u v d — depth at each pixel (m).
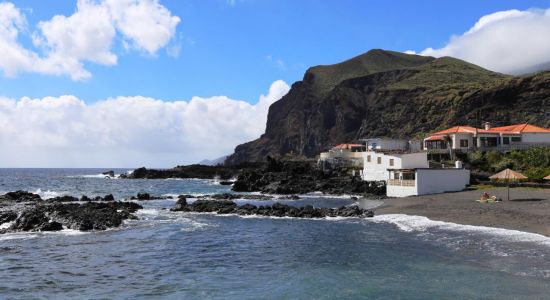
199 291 23.02
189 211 61.94
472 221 42.81
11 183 156.50
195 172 195.50
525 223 39.62
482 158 86.12
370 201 71.06
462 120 189.62
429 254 29.69
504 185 68.75
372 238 36.97
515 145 93.25
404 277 24.38
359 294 21.67
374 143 112.88
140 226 47.09
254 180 107.25
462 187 70.50
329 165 116.19
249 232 42.78
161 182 161.50
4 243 37.03
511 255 28.36
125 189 121.69
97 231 43.50
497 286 22.00
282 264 28.72
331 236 39.16
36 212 47.47
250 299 21.48
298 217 54.28
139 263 29.66
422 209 53.28
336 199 79.69
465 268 25.61
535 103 174.38
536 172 70.69
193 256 31.83
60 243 37.12
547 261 26.66
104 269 28.05
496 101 185.38
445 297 20.73
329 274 25.67
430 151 92.94
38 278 25.89
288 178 103.31
